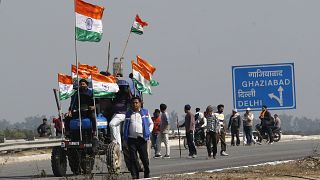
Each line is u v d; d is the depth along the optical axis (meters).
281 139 56.34
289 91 42.53
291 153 32.94
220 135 33.09
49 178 23.44
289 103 42.56
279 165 23.19
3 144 35.81
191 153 32.84
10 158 35.12
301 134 71.25
